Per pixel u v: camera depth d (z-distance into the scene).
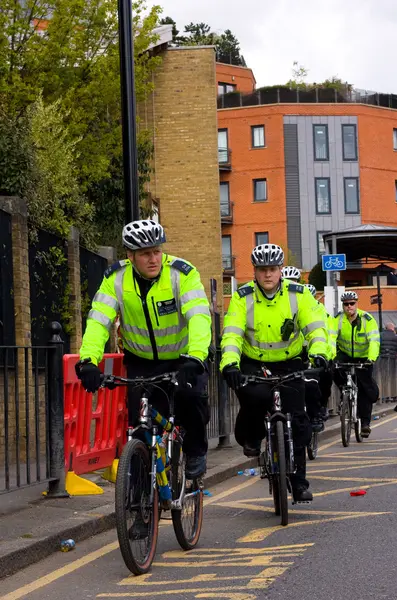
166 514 8.52
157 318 6.45
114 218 19.92
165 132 25.97
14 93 16.92
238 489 10.07
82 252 14.20
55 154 14.74
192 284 6.39
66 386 8.84
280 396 7.86
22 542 6.71
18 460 8.00
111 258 16.00
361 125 57.78
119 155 19.80
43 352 8.63
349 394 14.41
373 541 6.71
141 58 21.03
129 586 5.88
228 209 57.22
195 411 6.62
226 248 57.47
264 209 56.84
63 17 18.38
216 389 12.75
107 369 9.45
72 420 8.93
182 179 25.91
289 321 7.86
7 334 11.05
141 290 6.44
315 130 57.25
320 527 7.42
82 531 7.47
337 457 12.73
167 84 25.97
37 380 8.45
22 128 13.48
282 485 7.56
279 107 56.72
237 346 7.79
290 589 5.48
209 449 12.82
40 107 15.32
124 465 6.00
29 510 8.04
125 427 10.08
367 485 9.73
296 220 56.66
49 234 12.85
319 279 52.69
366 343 14.57
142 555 6.21
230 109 57.34
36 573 6.39
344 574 5.75
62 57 18.66
